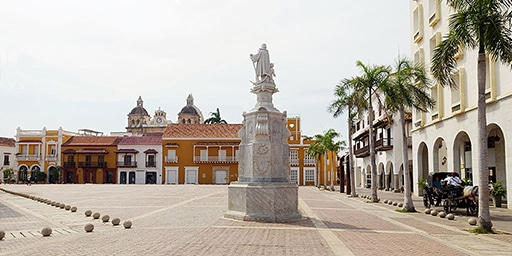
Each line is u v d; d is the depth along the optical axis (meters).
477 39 13.14
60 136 73.06
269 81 15.45
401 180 41.00
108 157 71.62
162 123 99.25
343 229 12.65
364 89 24.27
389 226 13.74
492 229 12.94
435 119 27.94
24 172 73.81
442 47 13.77
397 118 40.34
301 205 21.81
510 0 12.37
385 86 20.14
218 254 8.59
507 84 19.56
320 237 10.94
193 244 9.72
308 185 65.88
